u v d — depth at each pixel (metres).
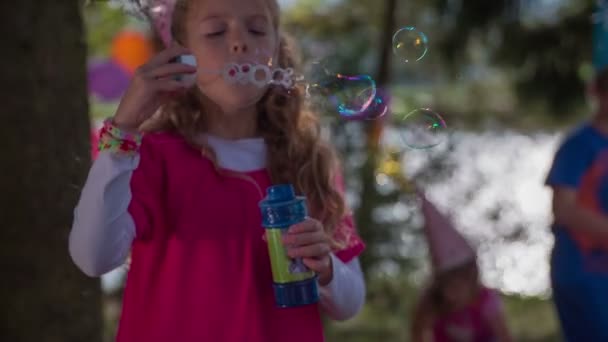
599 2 4.31
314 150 2.65
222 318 2.36
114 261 2.26
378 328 7.51
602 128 4.11
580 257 4.00
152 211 2.37
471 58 9.36
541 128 10.27
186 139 2.48
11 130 3.17
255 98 2.43
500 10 8.41
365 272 7.48
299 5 10.27
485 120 10.35
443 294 5.10
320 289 2.47
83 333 3.24
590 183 4.05
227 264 2.40
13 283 3.16
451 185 8.59
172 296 2.37
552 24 8.61
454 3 8.45
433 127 2.97
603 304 3.96
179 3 2.50
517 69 8.77
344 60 9.23
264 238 2.38
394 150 7.57
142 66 2.20
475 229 8.70
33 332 3.16
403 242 7.55
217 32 2.41
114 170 2.17
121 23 10.45
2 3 3.18
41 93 3.21
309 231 2.29
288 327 2.44
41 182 3.19
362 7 10.12
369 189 7.46
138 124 2.20
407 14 9.12
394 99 8.64
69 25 3.29
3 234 3.16
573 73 8.64
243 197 2.46
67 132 3.26
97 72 8.70
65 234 3.22
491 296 5.15
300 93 2.67
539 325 7.96
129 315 2.40
